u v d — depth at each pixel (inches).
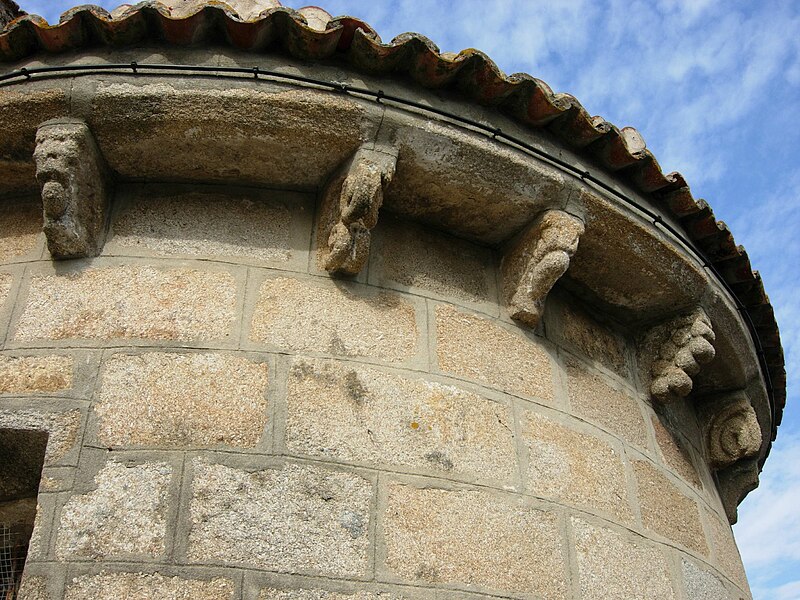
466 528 134.2
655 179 168.9
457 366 150.6
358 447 134.6
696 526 174.7
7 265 147.8
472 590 129.3
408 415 140.7
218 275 145.9
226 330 140.0
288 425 132.9
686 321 181.6
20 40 146.4
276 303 144.4
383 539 128.1
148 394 132.6
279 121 144.6
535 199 159.5
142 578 118.0
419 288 156.6
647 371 184.4
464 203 159.5
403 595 124.8
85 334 138.4
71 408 131.0
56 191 140.2
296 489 127.8
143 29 146.1
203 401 132.7
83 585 117.1
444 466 138.3
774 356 217.0
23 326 139.9
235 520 123.6
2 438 131.5
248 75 144.6
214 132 145.4
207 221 151.9
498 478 141.9
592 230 164.9
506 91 153.6
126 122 144.4
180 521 122.4
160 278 144.8
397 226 161.8
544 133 161.5
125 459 126.9
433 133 149.1
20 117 144.9
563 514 144.9
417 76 151.4
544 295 161.6
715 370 200.5
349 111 145.5
